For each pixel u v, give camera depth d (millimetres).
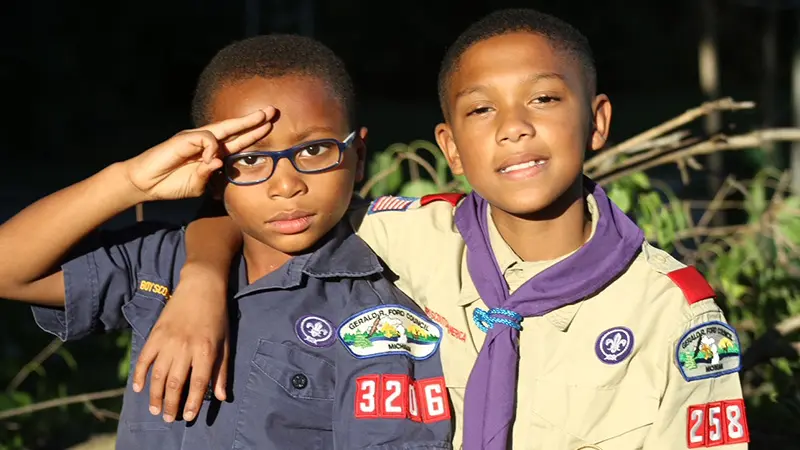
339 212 2344
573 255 2332
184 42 17875
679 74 21125
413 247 2529
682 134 3750
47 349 4473
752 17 17672
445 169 3787
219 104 2326
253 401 2301
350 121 2365
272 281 2381
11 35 15539
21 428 4414
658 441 2289
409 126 17828
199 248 2396
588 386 2320
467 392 2322
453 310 2432
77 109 15961
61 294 2340
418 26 21031
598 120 2449
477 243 2434
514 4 20781
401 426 2285
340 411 2316
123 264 2387
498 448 2268
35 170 14266
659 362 2305
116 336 4918
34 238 2240
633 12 21109
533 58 2275
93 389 4820
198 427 2299
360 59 21094
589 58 2389
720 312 2338
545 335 2352
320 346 2359
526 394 2346
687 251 4090
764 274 3922
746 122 8734
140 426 2334
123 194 2250
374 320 2361
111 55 16766
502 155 2260
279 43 2373
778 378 3658
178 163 2223
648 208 3637
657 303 2322
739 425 2312
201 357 2180
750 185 4336
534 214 2357
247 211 2295
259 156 2250
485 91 2291
